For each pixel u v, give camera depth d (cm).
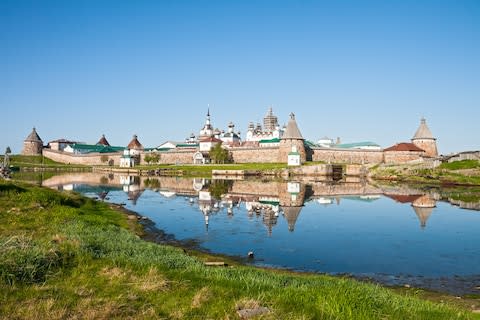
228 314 1107
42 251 1493
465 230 3700
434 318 1213
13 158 19462
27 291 1223
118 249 1944
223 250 2838
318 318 1119
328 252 2808
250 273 1761
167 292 1285
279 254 2733
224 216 4403
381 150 16925
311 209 5044
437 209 5169
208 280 1457
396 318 1154
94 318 1056
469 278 2202
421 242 3180
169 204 5412
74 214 3106
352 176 12850
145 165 18062
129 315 1094
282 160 15438
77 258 1581
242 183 9462
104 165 18775
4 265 1326
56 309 1094
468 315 1326
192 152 18175
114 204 5138
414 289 1975
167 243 3038
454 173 9912
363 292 1364
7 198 3262
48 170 16212
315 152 16462
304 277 1880
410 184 9456
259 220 4162
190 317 1095
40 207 3112
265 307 1171
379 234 3484
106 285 1325
